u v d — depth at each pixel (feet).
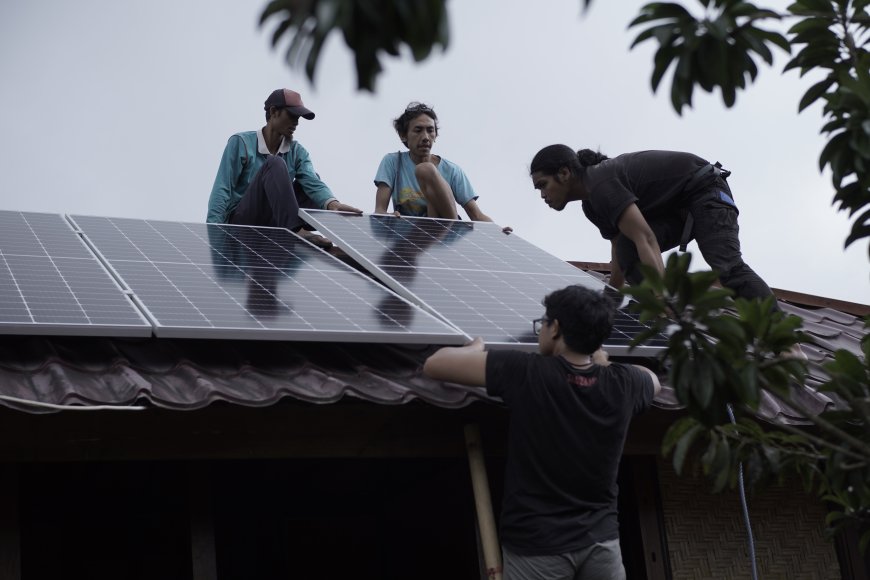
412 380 18.20
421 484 22.00
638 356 20.39
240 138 29.37
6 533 16.05
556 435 16.05
